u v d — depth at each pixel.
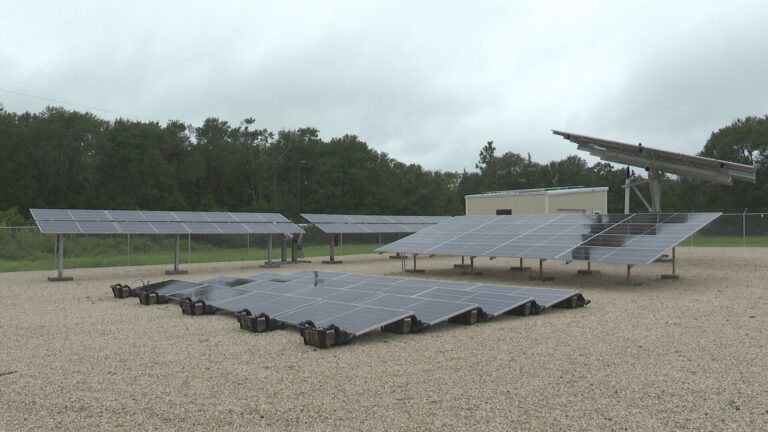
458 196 85.25
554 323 10.82
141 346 9.25
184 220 24.80
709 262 23.91
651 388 6.50
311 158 73.06
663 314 11.66
